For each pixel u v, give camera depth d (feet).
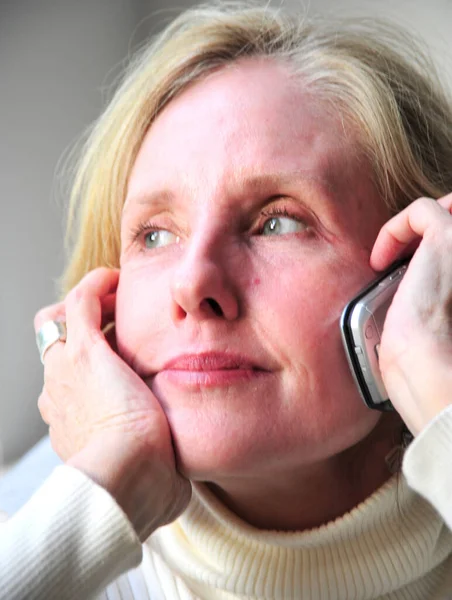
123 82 3.09
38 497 2.19
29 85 4.70
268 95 2.45
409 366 2.18
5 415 4.67
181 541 2.70
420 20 4.70
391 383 2.23
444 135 2.93
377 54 2.77
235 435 2.21
